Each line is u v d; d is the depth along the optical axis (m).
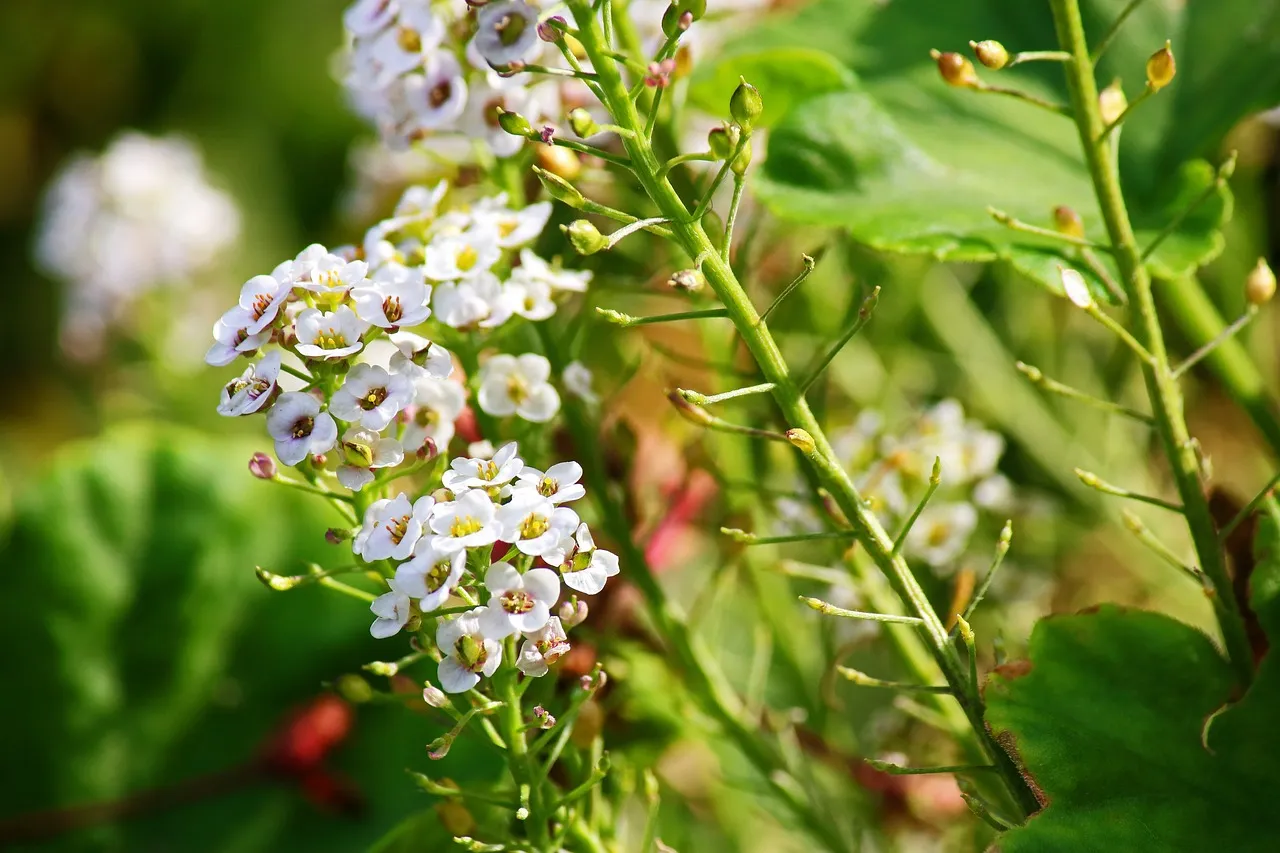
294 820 0.37
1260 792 0.33
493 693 0.33
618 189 0.36
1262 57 0.36
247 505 0.38
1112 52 0.38
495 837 0.34
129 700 0.38
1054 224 0.35
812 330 0.39
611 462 0.36
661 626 0.35
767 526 0.38
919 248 0.34
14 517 0.38
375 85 0.35
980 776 0.35
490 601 0.32
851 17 0.39
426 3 0.34
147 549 0.38
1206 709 0.33
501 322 0.34
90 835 0.38
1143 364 0.33
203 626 0.38
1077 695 0.33
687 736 0.37
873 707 0.39
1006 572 0.39
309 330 0.32
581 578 0.32
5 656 0.38
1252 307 0.33
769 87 0.37
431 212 0.35
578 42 0.32
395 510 0.32
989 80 0.38
